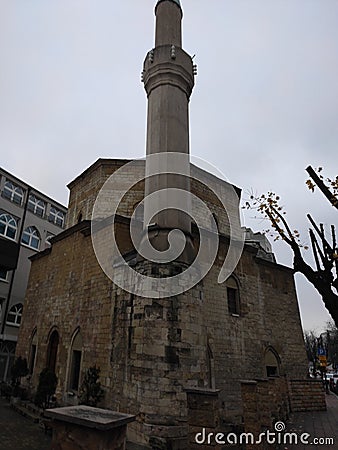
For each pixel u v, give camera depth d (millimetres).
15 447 10117
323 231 8008
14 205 30188
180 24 17969
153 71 15766
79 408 4906
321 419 15906
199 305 12617
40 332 19453
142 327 11594
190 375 11211
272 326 20328
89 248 17297
